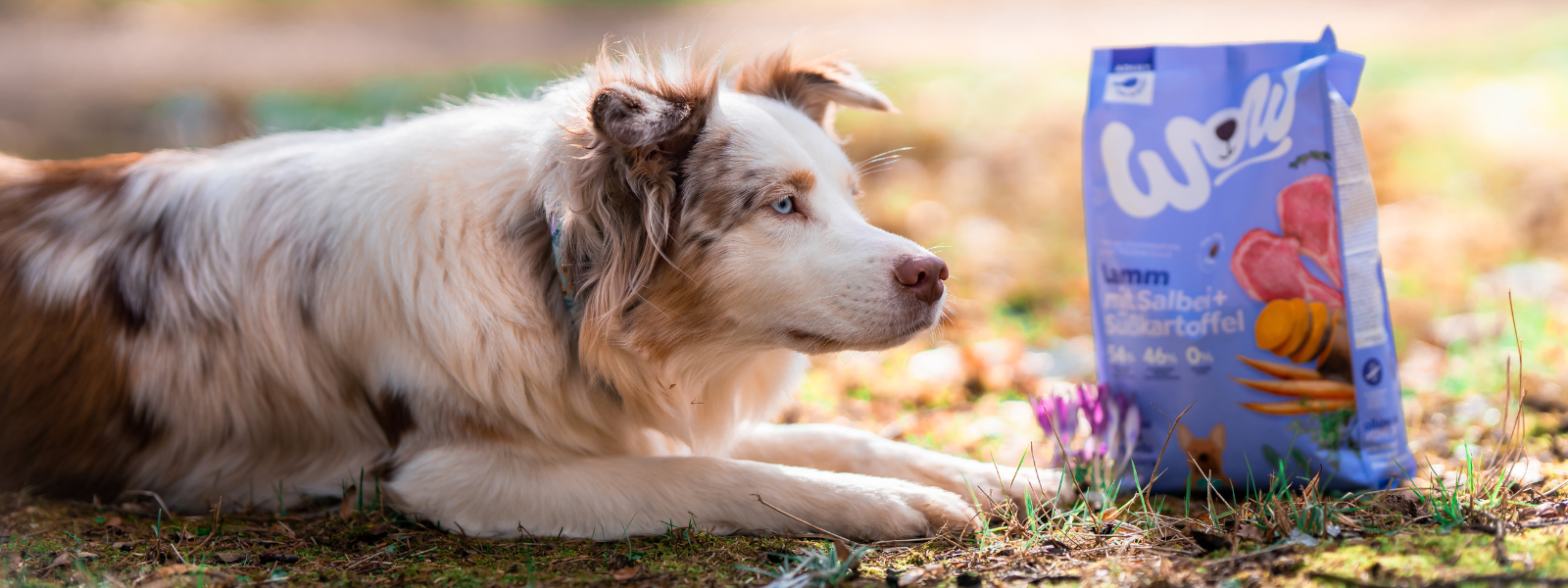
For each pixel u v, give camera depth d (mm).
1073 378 4613
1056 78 12227
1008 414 4051
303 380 2916
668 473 2711
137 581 2283
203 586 2229
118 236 3023
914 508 2641
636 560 2430
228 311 2916
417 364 2762
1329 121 2568
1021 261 6652
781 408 3271
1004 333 5355
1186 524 2496
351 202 2844
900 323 2613
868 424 4012
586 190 2545
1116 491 2715
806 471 2715
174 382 2934
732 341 2785
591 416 2828
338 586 2295
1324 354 2617
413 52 15461
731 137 2680
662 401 2840
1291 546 2232
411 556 2514
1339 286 2594
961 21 17641
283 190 2963
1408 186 7586
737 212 2650
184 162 3219
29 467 2996
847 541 2557
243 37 16828
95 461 2988
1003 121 10227
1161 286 2711
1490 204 7000
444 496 2709
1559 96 9586
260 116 10664
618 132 2414
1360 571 2045
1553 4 15773
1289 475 2666
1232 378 2676
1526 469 2744
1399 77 11148
